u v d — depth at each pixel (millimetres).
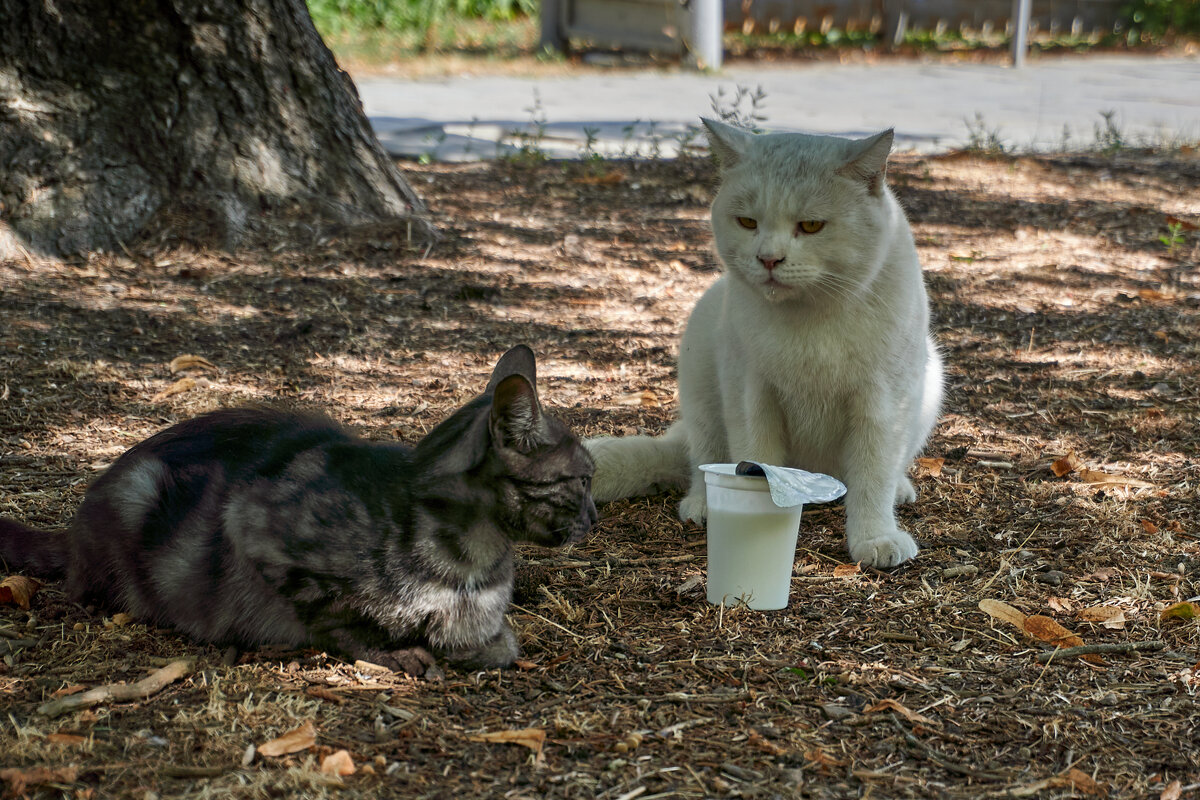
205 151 2627
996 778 1632
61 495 1976
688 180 3469
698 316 2082
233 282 2545
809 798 1607
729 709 1695
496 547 1740
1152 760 1651
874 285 1933
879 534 1949
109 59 2580
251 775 1602
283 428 1813
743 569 1835
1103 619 1821
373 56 6410
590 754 1641
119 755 1617
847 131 4211
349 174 2750
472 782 1610
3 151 2543
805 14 7723
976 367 2408
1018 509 2037
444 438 1743
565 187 3381
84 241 2562
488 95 5164
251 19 2637
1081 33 7855
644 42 6270
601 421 2234
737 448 2016
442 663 1744
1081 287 2676
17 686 1691
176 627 1771
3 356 2270
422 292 2590
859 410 1958
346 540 1706
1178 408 2264
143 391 2223
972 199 3299
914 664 1761
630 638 1792
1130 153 3838
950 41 7469
